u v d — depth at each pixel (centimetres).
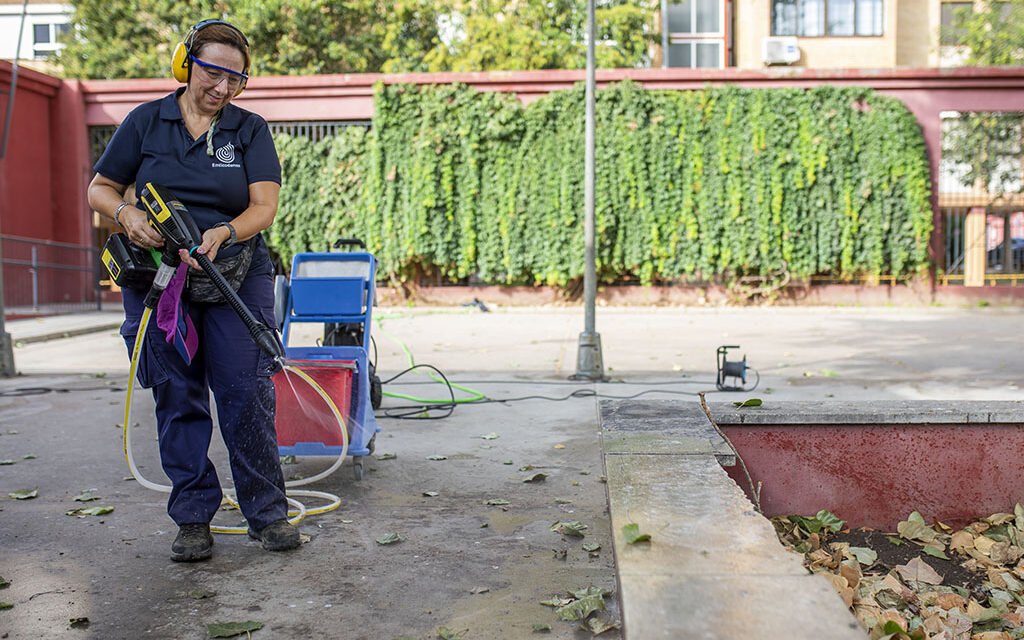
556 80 1819
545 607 302
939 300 1820
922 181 1777
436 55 2627
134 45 2588
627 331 1356
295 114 1881
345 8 2614
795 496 412
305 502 437
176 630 285
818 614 173
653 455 315
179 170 339
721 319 1565
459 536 381
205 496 357
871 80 1800
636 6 2619
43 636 280
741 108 1778
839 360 993
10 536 383
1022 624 320
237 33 339
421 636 280
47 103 1958
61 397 782
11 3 2919
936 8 2797
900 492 410
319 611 300
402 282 1886
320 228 1862
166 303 332
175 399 352
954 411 405
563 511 419
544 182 1812
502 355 1076
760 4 2662
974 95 1811
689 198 1788
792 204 1783
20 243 1881
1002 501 411
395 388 815
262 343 315
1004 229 1997
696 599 180
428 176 1819
